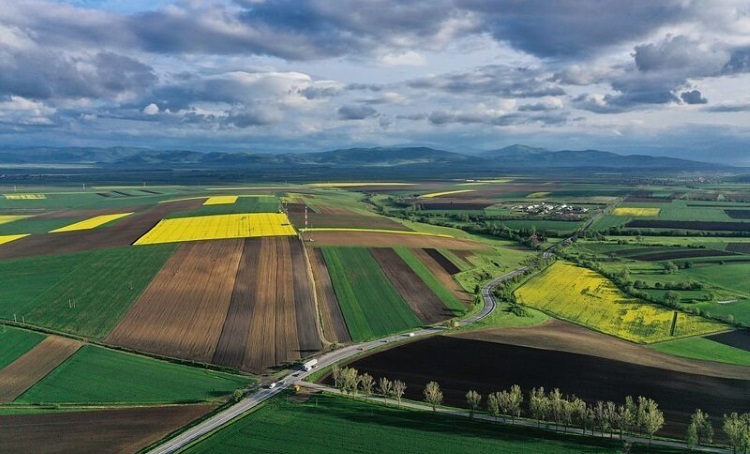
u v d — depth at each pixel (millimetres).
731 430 60125
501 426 66438
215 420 66750
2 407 70062
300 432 63406
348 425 65188
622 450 60875
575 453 59719
